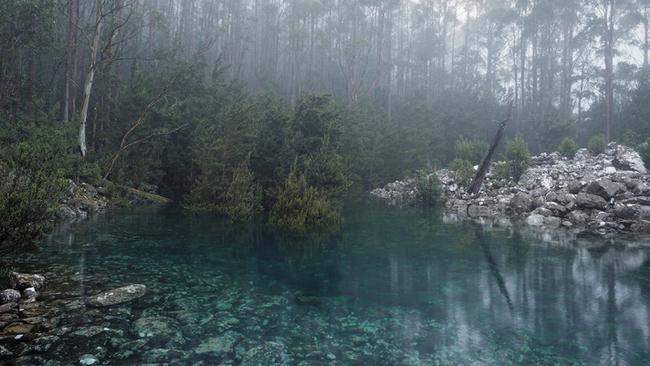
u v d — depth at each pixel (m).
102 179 19.53
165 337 5.32
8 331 5.17
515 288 8.20
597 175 20.34
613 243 12.76
